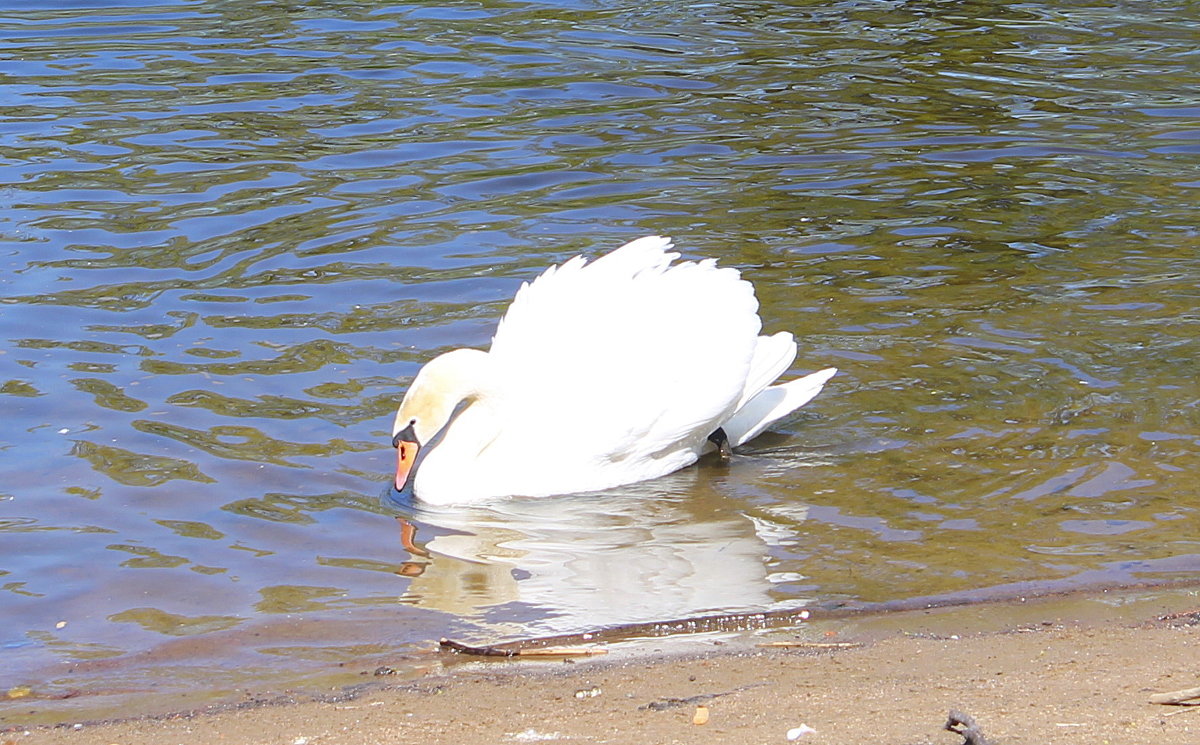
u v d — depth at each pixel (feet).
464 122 62.75
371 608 28.81
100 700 25.09
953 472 34.35
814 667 25.08
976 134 60.59
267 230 50.55
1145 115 62.95
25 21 80.84
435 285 45.75
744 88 67.46
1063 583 28.84
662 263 38.40
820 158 57.88
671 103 65.31
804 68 70.69
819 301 44.24
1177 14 80.89
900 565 30.04
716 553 31.22
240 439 36.19
